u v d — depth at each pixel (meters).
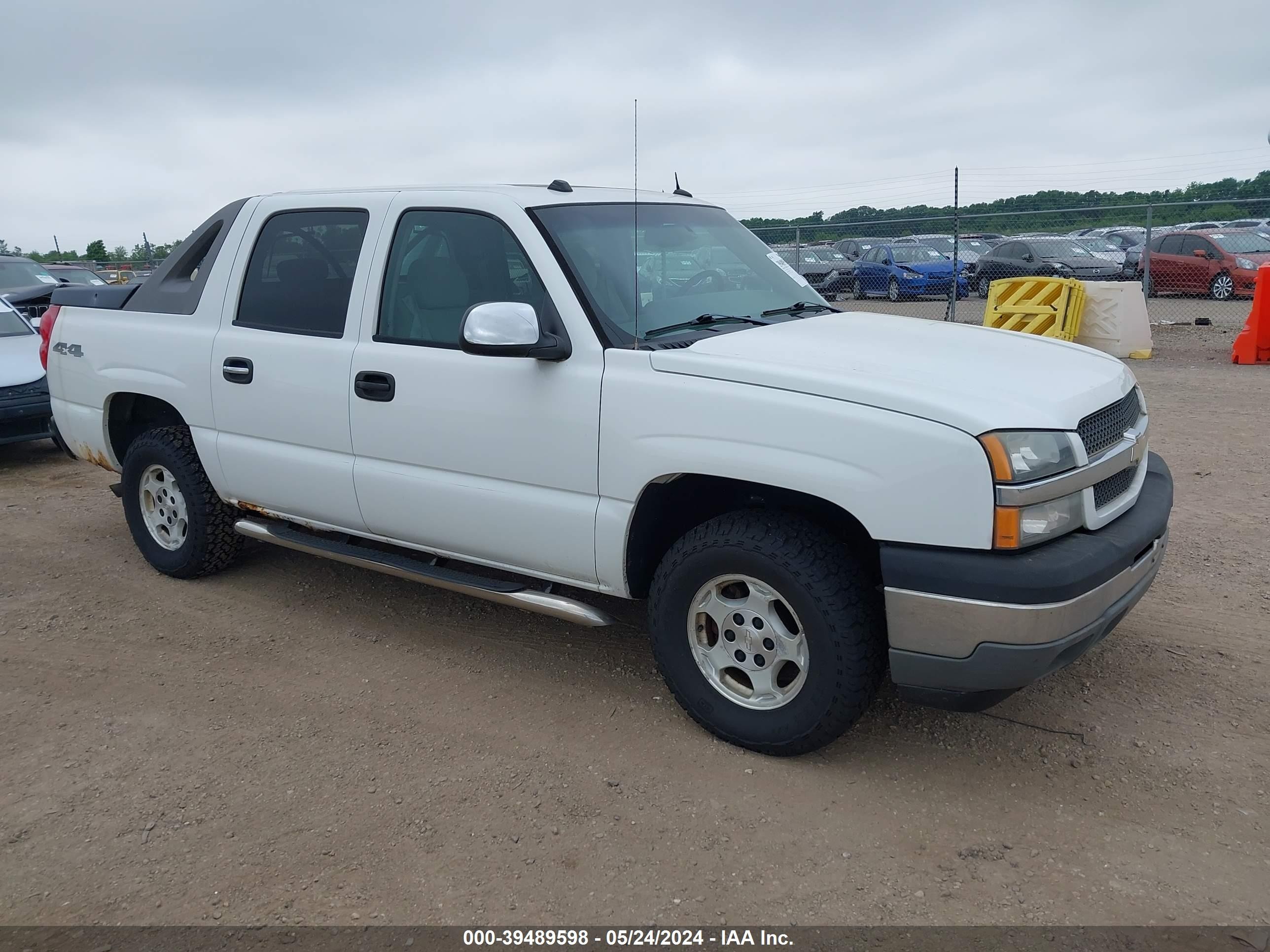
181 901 2.82
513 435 3.70
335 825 3.15
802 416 3.09
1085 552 3.00
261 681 4.16
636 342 3.52
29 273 16.28
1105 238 22.88
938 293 19.14
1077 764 3.39
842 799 3.22
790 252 17.19
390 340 4.08
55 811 3.26
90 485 7.65
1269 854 2.90
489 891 2.83
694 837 3.04
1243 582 4.89
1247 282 17.98
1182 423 8.46
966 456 2.88
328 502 4.39
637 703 3.89
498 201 3.86
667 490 3.54
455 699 3.96
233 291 4.67
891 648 3.09
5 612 4.94
